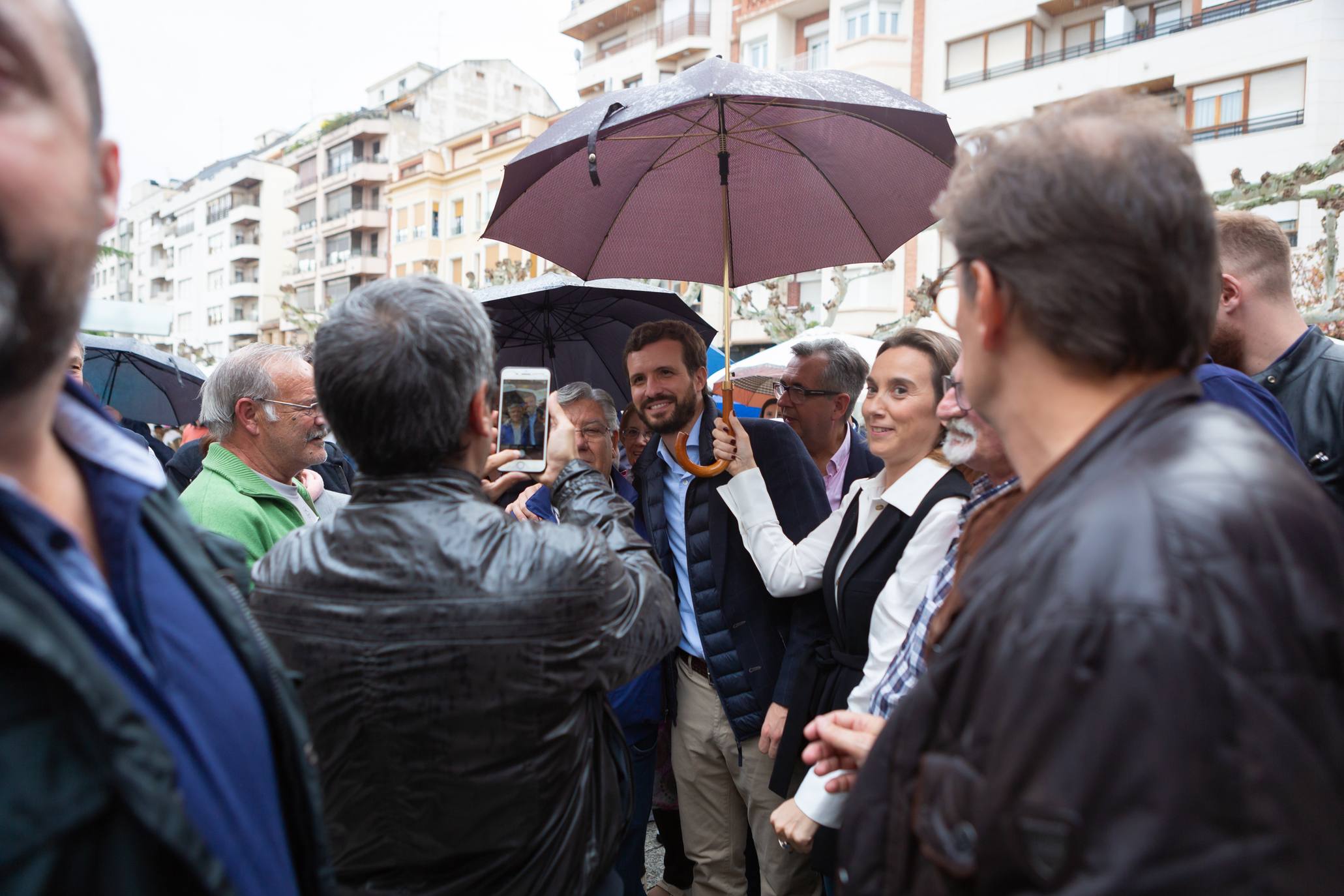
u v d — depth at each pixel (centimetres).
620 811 151
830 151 268
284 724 95
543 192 276
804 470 275
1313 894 58
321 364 132
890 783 92
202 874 69
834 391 380
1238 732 60
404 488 135
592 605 133
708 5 2789
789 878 246
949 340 215
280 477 257
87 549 81
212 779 80
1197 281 79
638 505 290
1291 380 209
